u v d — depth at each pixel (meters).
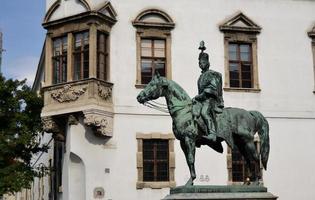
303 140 29.75
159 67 28.80
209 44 29.34
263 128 17.34
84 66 27.48
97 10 27.38
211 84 16.41
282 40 30.44
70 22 28.03
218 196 15.16
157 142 28.11
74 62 27.88
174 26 29.00
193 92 28.70
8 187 28.36
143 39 28.81
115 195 27.00
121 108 27.78
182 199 14.95
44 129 28.05
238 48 29.95
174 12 29.23
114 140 27.44
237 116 16.86
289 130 29.69
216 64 29.28
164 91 16.53
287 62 30.31
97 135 27.17
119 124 27.64
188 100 16.48
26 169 30.12
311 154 29.73
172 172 27.75
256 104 29.45
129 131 27.70
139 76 28.27
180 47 28.97
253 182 17.00
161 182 27.62
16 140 29.38
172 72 28.67
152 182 27.53
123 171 27.30
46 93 28.09
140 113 27.95
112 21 28.25
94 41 27.19
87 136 27.14
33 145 31.47
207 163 28.19
